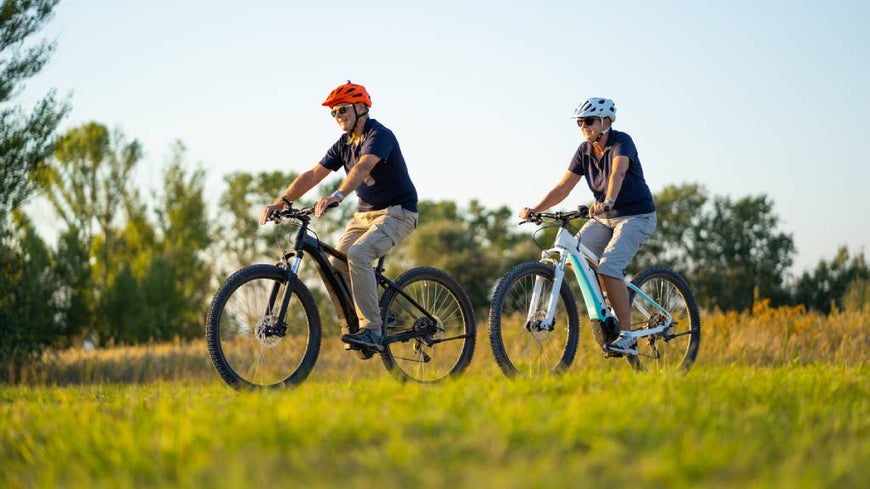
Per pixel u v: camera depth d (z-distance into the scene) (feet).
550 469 13.10
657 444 14.75
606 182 29.25
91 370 72.13
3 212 68.49
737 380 22.86
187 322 183.93
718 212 261.85
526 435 14.87
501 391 19.60
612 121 28.96
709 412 17.70
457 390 19.67
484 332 58.49
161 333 155.63
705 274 252.83
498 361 26.86
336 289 26.30
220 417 17.38
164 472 14.58
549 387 21.17
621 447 14.39
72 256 110.22
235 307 24.47
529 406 17.02
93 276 180.34
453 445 14.48
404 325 27.43
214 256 257.96
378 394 19.98
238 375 24.17
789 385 22.06
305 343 25.34
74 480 14.83
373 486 12.89
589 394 19.60
